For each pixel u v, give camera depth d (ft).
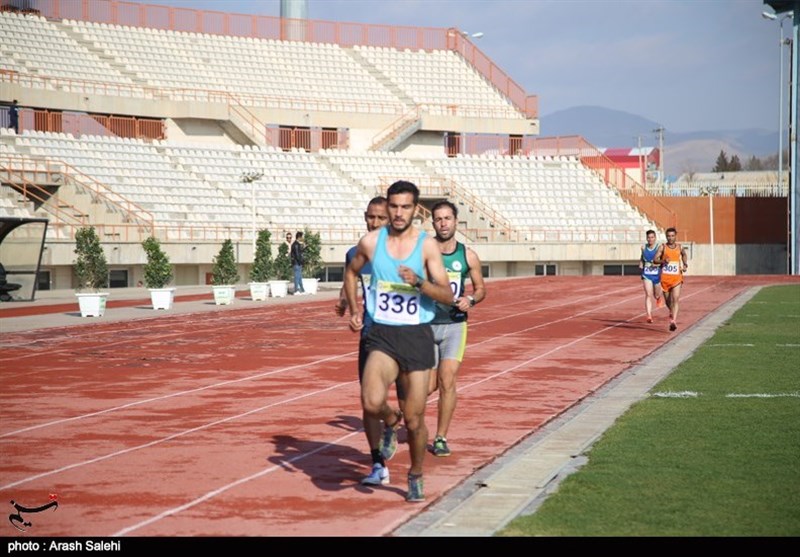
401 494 26.45
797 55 170.30
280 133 188.55
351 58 208.54
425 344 25.30
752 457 29.27
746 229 195.62
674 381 46.14
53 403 42.50
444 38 220.02
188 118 177.06
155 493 26.76
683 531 21.85
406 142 200.13
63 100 161.07
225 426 37.01
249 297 115.96
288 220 158.51
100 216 139.95
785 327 74.13
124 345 65.92
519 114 208.64
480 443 33.37
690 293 119.44
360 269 26.66
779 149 213.25
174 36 192.24
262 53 199.21
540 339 69.05
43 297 111.14
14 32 172.14
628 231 181.78
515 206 183.93
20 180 138.10
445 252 32.14
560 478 27.14
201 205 153.48
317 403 42.39
